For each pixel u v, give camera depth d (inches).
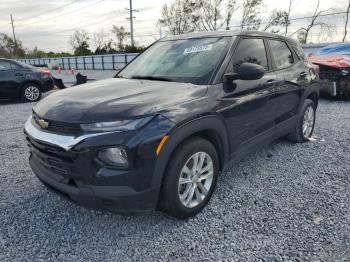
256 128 137.6
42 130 100.3
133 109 93.7
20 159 173.6
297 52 180.5
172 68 132.2
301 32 1104.2
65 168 94.3
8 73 369.7
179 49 142.3
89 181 91.3
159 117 94.3
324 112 281.6
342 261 87.3
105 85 123.3
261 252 92.0
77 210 117.5
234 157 127.0
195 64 127.8
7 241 99.3
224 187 134.2
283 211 114.3
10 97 376.2
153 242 98.3
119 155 89.6
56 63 1501.0
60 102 105.8
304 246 94.2
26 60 1897.1
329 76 320.2
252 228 104.2
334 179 140.9
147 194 93.9
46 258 91.4
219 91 114.7
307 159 165.9
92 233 103.3
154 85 116.7
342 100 342.0
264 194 127.7
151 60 147.3
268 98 142.0
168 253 93.0
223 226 105.9
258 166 157.2
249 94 128.3
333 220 107.5
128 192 91.0
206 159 112.7
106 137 89.1
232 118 119.6
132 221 109.7
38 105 113.7
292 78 164.2
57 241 99.3
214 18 1523.1
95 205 93.0
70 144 90.7
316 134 211.9
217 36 138.6
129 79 135.2
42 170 105.2
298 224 105.7
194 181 108.8
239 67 117.0
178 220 109.7
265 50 150.1
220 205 119.3
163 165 94.8
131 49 1710.1
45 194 130.7
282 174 147.3
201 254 92.2
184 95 105.7
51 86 412.5
